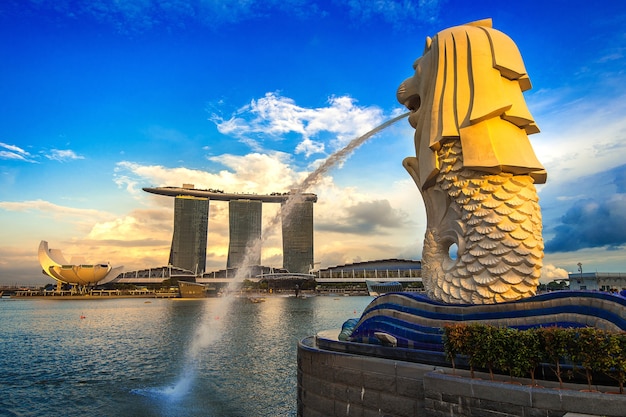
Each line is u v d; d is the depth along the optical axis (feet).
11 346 117.50
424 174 38.06
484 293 31.91
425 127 38.27
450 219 36.55
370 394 31.58
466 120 34.55
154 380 75.92
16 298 477.77
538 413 22.13
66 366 88.94
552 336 23.54
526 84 36.42
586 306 26.45
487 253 32.27
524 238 31.48
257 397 64.90
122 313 238.07
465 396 24.90
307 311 233.96
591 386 23.53
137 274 609.42
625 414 20.16
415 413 28.66
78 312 250.16
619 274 82.89
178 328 157.69
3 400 64.34
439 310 33.58
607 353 21.72
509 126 34.58
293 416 56.34
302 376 39.06
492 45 35.27
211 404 61.46
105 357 99.19
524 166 32.30
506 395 23.29
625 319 24.34
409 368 29.53
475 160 33.17
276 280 459.73
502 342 25.04
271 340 121.90
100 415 57.36
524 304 29.09
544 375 25.55
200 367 85.71
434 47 38.47
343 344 39.50
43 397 65.87
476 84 34.63
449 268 35.78
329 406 34.76
